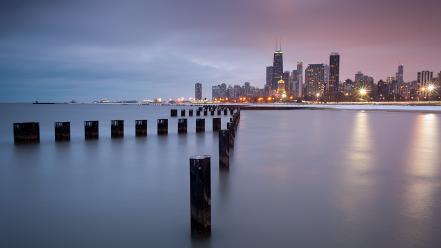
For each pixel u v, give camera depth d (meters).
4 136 25.75
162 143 20.66
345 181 10.13
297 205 7.89
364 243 5.87
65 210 7.96
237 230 6.54
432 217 6.98
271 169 12.05
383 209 7.51
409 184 9.69
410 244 5.79
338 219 6.96
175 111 60.19
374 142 20.19
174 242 6.12
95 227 6.86
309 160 13.90
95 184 10.46
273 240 6.08
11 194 9.41
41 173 12.23
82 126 36.59
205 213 6.35
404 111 79.81
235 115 30.81
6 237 6.45
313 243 5.93
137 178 11.25
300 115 61.84
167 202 8.45
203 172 6.32
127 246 6.00
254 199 8.41
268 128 31.33
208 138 23.33
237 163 13.26
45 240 6.30
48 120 50.06
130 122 44.41
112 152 17.14
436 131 27.64
